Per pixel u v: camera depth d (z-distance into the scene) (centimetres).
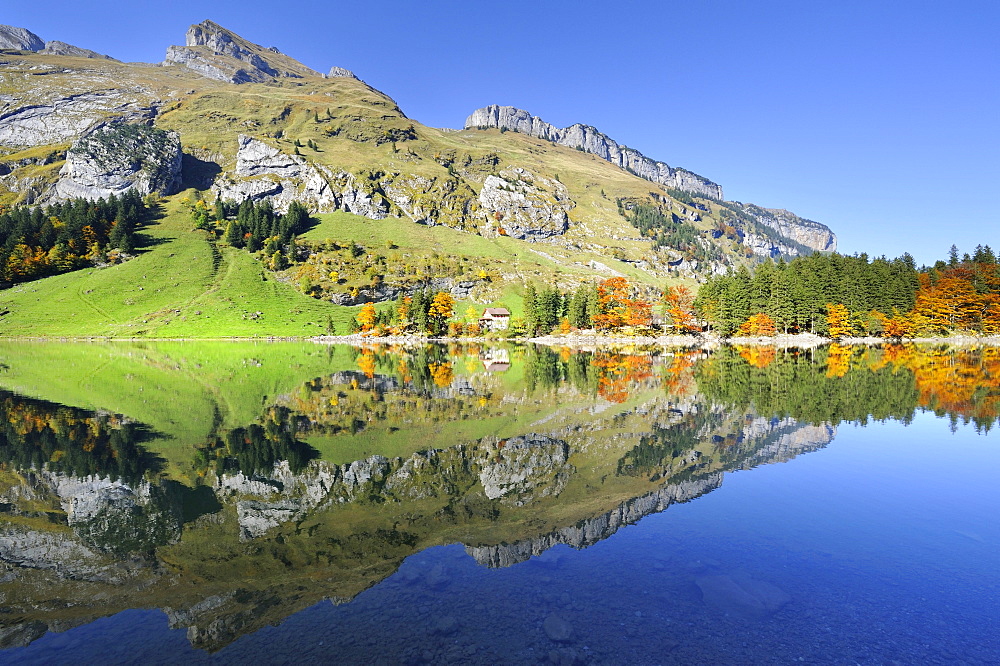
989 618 909
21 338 11612
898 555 1177
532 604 954
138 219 19050
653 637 840
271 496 1576
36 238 15650
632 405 3291
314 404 3316
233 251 18075
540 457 2053
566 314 14338
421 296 14325
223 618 916
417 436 2398
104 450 2112
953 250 12025
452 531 1324
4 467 1859
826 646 821
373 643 826
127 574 1091
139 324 13050
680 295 12750
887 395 3622
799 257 12662
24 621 914
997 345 8981
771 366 5934
